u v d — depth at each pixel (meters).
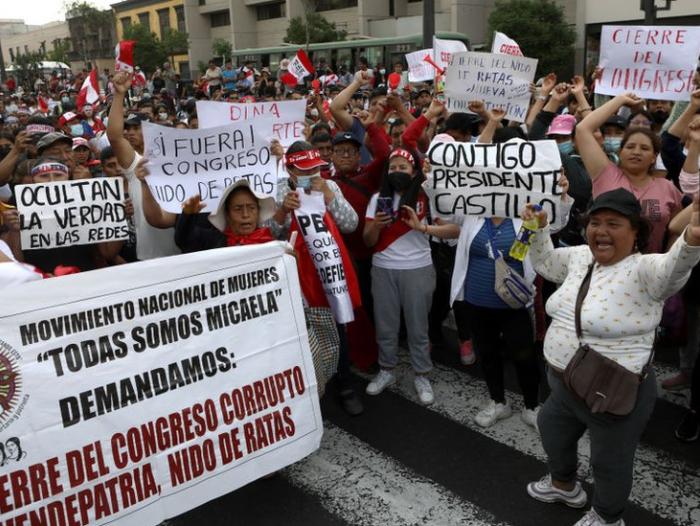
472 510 3.38
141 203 4.25
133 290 2.95
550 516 3.31
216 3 55.62
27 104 20.34
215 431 3.14
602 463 2.93
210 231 3.86
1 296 2.66
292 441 3.38
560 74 27.91
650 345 2.86
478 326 4.12
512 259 3.89
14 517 2.64
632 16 26.56
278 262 3.40
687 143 4.83
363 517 3.37
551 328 3.10
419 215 4.38
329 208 4.17
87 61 54.12
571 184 4.99
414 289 4.45
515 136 4.57
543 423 3.23
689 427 3.94
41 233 4.00
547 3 27.50
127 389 2.91
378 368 5.15
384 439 4.12
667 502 3.41
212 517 3.42
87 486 2.80
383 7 43.22
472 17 36.97
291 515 3.40
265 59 32.03
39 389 2.71
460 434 4.14
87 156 6.34
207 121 4.73
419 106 9.71
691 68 5.22
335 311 4.01
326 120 7.95
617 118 5.42
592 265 2.99
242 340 3.26
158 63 46.84
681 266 2.56
